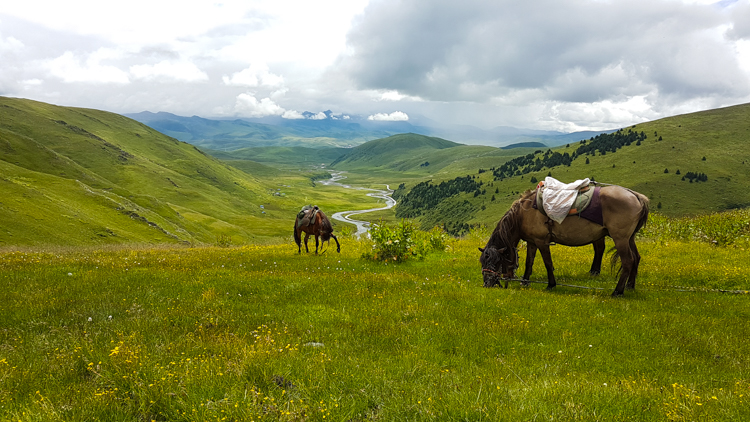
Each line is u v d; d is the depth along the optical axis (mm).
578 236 11445
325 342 7477
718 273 12766
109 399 5039
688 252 17172
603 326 8406
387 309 9383
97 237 83938
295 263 17219
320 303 10188
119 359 6059
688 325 8391
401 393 5281
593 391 5215
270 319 8812
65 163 157625
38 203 86625
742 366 6473
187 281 12469
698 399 4961
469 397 5004
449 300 10414
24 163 150250
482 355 6961
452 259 17891
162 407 4941
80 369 6160
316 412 4723
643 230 23562
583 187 11453
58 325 8352
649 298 10664
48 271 13281
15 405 4941
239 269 15297
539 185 12305
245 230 154500
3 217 75500
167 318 8680
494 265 12203
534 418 4453
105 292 10742
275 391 5262
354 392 5340
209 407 4758
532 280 13055
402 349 7055
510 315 9086
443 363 6508
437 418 4637
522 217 12359
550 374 6066
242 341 7125
